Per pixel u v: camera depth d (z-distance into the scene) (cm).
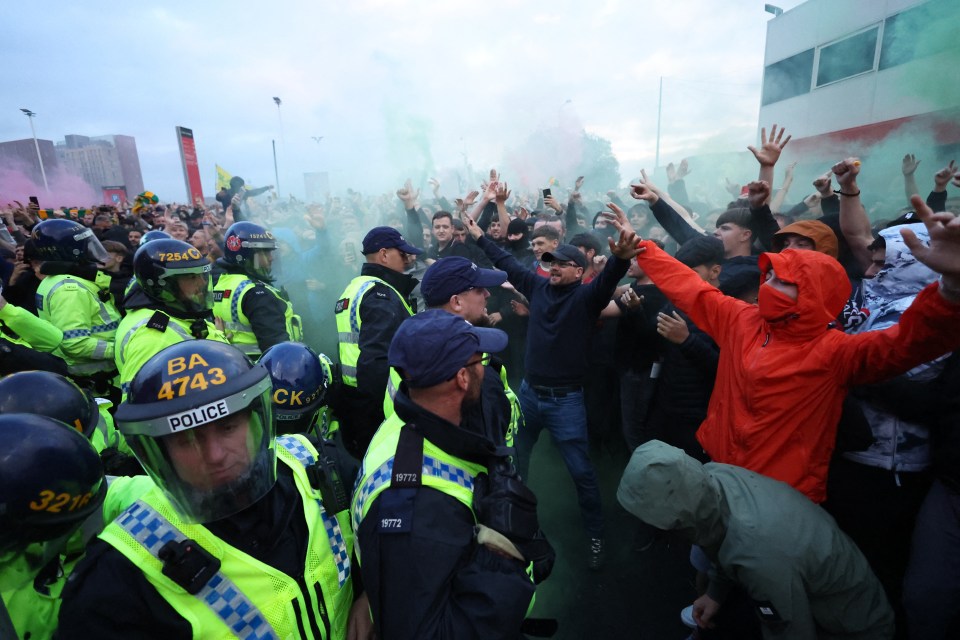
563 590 268
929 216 121
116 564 93
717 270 279
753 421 175
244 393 95
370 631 121
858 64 1221
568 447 283
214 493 95
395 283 283
